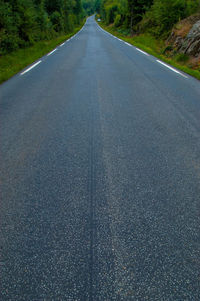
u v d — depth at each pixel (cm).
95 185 201
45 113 370
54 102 421
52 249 143
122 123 328
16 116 360
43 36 2102
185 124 322
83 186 200
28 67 759
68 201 183
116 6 5206
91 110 380
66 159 241
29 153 254
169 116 351
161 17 1808
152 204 179
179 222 162
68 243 147
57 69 711
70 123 330
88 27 5116
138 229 157
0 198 188
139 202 181
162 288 121
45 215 170
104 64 780
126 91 482
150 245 145
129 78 592
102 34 2669
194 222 162
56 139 284
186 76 618
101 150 257
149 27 2331
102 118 347
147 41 1850
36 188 198
